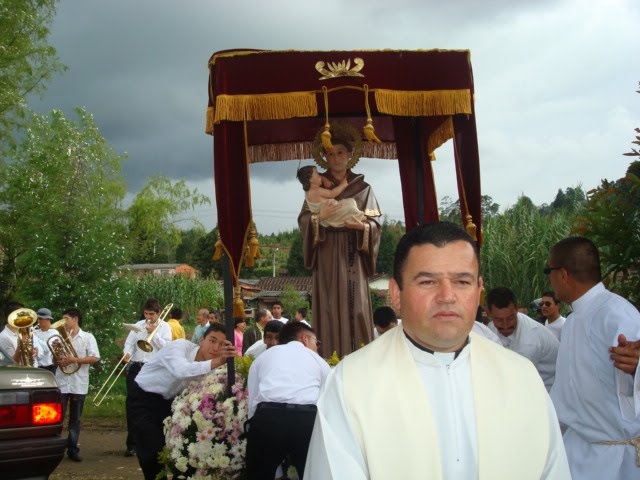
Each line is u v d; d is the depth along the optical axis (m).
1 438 4.76
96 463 8.73
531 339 5.06
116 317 15.97
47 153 20.88
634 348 3.35
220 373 5.77
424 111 5.71
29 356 8.66
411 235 2.33
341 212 6.43
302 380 4.96
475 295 2.28
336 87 5.61
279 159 7.20
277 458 5.01
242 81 5.54
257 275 57.38
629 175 4.76
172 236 41.97
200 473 5.35
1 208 20.12
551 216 18.02
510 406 2.27
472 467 2.25
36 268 15.80
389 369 2.30
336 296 6.56
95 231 16.84
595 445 3.78
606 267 5.12
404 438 2.21
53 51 20.95
